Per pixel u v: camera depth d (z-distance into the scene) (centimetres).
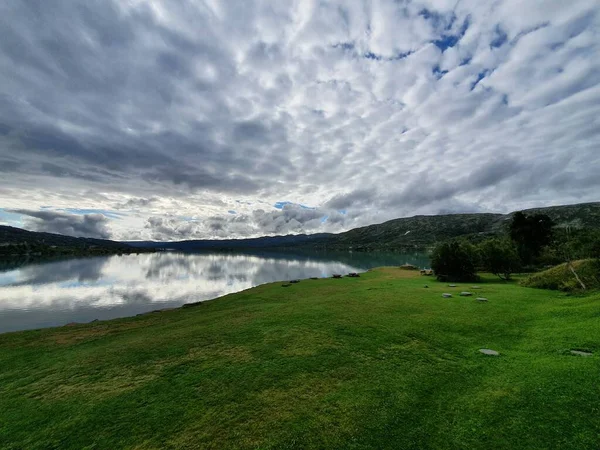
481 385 1088
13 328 3369
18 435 984
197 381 1241
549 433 799
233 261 14362
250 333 1822
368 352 1441
